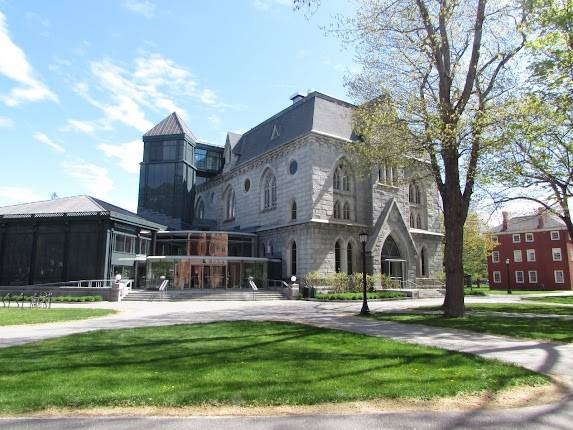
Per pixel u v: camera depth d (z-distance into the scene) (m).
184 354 9.91
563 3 15.15
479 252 61.75
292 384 7.29
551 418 6.02
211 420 5.76
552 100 17.72
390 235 39.22
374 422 5.75
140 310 23.27
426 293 38.31
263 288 36.16
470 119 19.30
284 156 40.34
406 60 20.84
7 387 7.02
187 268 36.62
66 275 33.97
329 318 18.89
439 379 7.76
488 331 14.59
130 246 38.16
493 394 7.09
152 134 52.28
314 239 35.66
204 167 58.59
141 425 5.57
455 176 20.30
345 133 39.38
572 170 21.17
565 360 9.87
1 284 34.81
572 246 63.19
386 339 12.47
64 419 5.77
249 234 42.12
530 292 52.69
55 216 34.47
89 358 9.39
